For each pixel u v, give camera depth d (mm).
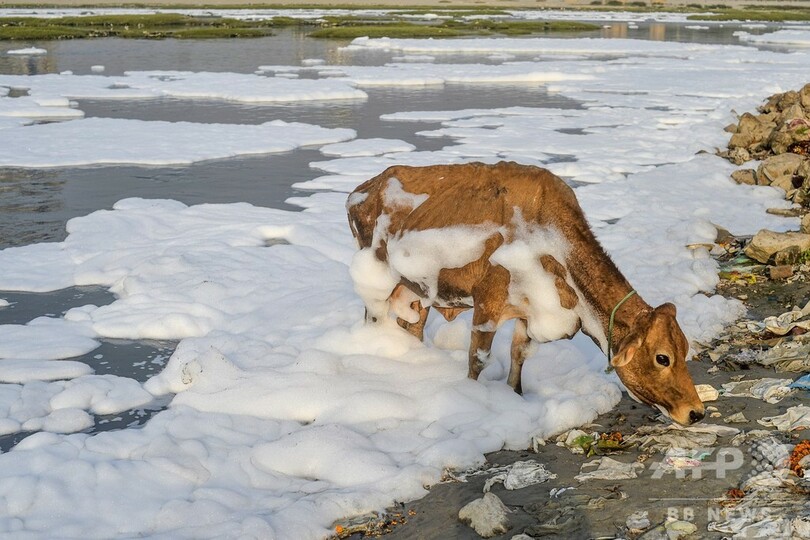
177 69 35438
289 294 8766
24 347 7555
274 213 12234
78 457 5570
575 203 5777
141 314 8258
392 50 47688
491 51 47656
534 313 5980
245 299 8703
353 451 5512
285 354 7102
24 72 33500
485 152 17312
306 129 20156
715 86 30172
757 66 38625
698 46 50906
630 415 6145
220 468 5504
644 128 20797
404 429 5941
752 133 17750
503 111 23969
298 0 155250
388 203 6516
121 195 13555
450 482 5281
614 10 132500
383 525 4859
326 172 15469
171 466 5418
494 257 5902
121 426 6227
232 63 38500
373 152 17250
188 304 8500
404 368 6703
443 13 104000
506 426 5871
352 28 62125
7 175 14969
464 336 7184
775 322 7727
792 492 4730
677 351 5312
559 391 6418
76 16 75938
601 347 5773
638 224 11648
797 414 5742
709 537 4418
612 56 45219
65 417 6211
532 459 5547
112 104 24688
